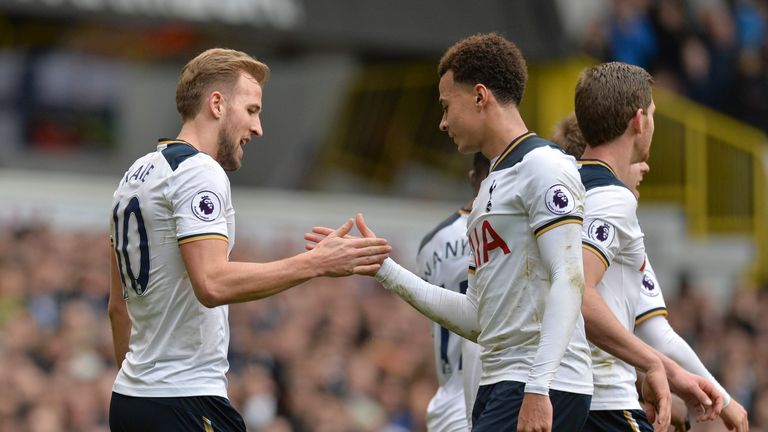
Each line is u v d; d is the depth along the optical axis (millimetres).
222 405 14414
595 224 14656
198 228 14000
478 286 14367
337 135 57375
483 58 14227
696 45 60656
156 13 49594
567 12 64812
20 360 33375
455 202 56656
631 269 15273
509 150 14109
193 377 14266
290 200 53562
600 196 14812
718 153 58562
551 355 13227
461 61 14320
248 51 56281
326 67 56719
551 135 18031
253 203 52562
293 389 36969
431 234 19000
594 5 65438
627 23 59469
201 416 14211
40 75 51531
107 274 40062
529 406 13219
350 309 42781
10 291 36906
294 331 39219
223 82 14812
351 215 53969
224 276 13859
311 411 36281
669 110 58344
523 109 56000
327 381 38000
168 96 54781
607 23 59750
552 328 13289
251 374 36688
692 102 60500
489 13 55812
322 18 52750
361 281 46250
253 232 51688
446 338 18828
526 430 13219
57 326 36688
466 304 14992
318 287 44000
